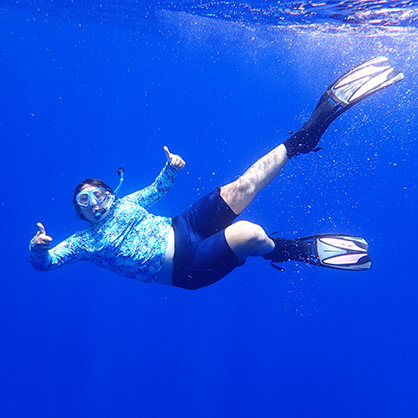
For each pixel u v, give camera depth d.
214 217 2.63
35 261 2.31
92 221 2.46
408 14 6.07
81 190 2.36
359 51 8.43
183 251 2.50
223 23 8.50
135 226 2.47
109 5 8.31
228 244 2.42
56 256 2.38
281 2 6.32
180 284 2.60
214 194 2.69
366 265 3.07
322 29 7.59
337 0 5.79
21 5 9.11
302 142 2.90
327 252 3.14
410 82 8.48
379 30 7.01
